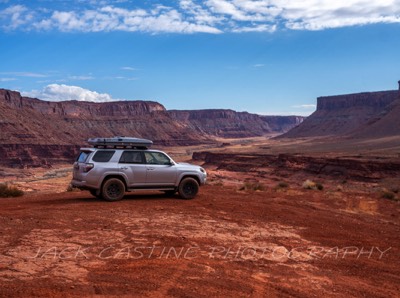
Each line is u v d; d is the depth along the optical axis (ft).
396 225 36.29
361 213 42.98
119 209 35.96
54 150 571.28
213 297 16.39
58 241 24.07
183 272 19.29
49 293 15.88
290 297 16.92
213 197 47.03
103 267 19.54
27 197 51.37
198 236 26.55
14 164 504.84
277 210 38.93
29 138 574.15
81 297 15.69
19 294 15.67
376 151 311.47
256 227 30.55
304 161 257.34
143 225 29.27
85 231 26.89
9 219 30.53
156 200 42.57
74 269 19.04
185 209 37.09
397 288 19.02
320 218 36.50
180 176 43.91
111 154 41.70
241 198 47.55
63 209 35.58
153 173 42.65
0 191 54.80
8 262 19.70
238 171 305.94
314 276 19.90
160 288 17.08
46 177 363.56
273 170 271.49
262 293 17.16
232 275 19.22
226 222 31.81
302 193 63.31
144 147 43.62
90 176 40.55
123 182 42.19
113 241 24.47
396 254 25.52
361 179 200.23
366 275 20.77
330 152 340.39
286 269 20.74
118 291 16.52
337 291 17.99
